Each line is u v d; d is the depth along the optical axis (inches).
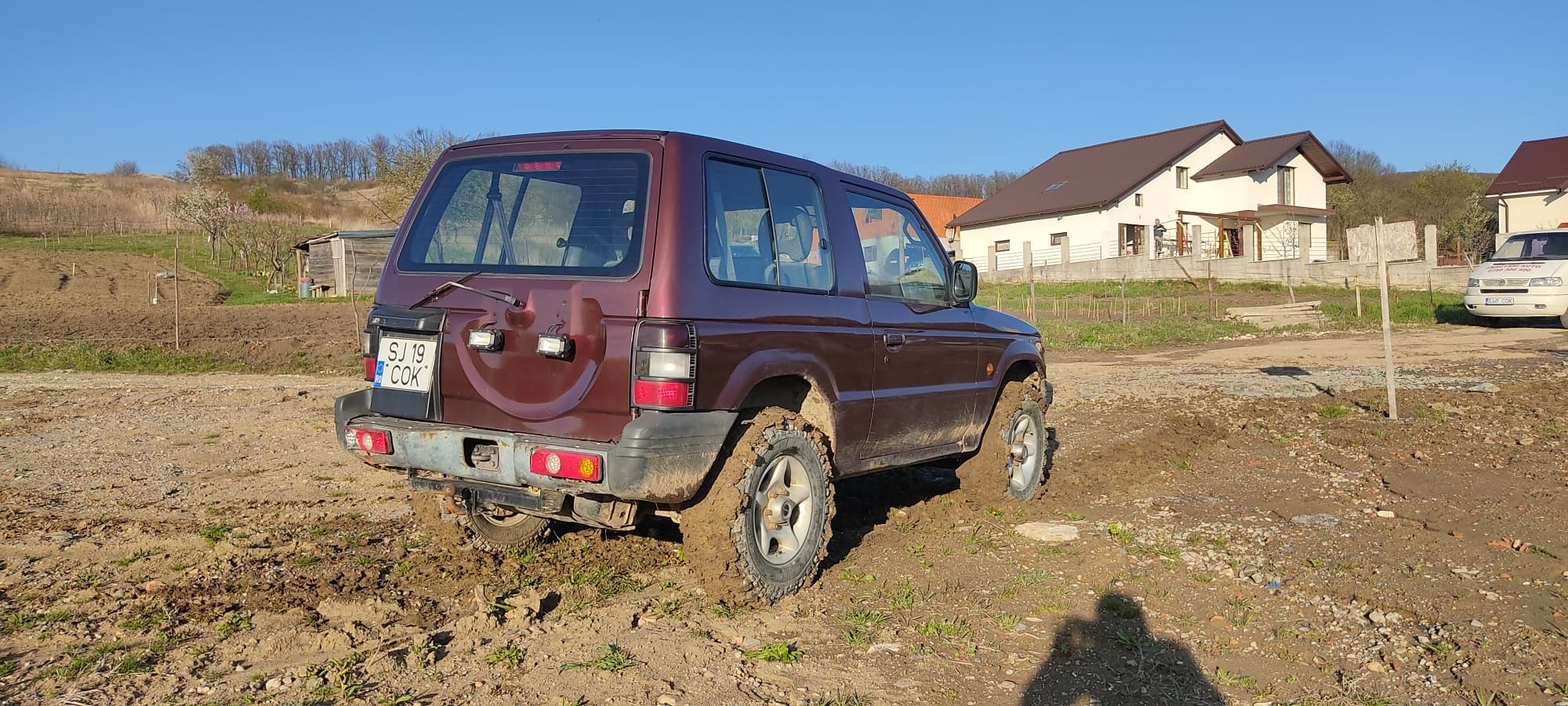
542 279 168.2
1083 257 1747.0
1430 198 2129.7
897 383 212.8
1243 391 493.0
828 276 197.0
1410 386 499.2
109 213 2800.2
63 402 435.8
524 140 186.2
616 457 153.9
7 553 207.2
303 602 177.3
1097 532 232.2
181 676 143.4
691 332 160.1
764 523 178.4
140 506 251.9
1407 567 206.1
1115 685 147.8
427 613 172.2
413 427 173.9
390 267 186.7
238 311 1104.2
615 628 163.8
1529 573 201.9
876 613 174.1
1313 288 1344.7
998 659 156.2
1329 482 287.7
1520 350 679.1
